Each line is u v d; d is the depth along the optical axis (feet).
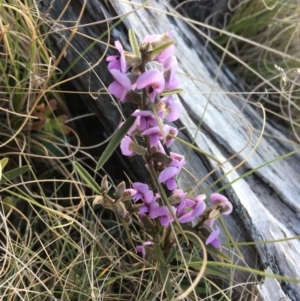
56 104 0.83
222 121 0.82
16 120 0.79
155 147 0.52
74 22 0.74
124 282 0.69
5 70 0.77
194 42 1.00
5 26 0.70
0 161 0.57
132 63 0.46
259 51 1.09
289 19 1.09
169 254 0.57
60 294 0.66
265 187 0.75
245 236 0.66
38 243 0.74
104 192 0.52
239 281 0.65
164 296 0.62
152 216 0.55
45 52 0.75
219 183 0.69
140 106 0.48
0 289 0.61
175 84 0.48
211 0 1.14
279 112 1.05
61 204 0.79
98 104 0.78
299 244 0.67
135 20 0.80
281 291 0.61
